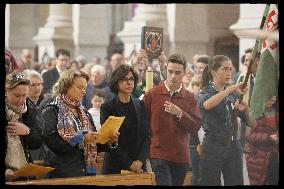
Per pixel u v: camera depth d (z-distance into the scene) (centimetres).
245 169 901
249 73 897
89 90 944
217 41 1065
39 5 1518
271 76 898
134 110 811
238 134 902
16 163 730
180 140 867
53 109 738
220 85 901
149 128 855
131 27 1190
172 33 1088
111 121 736
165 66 885
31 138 736
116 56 1141
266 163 902
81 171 744
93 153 751
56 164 737
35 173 727
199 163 892
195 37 1077
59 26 1474
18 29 1522
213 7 1063
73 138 729
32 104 751
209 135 890
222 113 891
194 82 912
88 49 1448
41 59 1398
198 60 934
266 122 902
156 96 862
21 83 725
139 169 802
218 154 893
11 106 727
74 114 746
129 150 804
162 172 862
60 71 1068
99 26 1457
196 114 878
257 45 901
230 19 1047
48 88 1038
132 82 807
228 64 901
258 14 982
